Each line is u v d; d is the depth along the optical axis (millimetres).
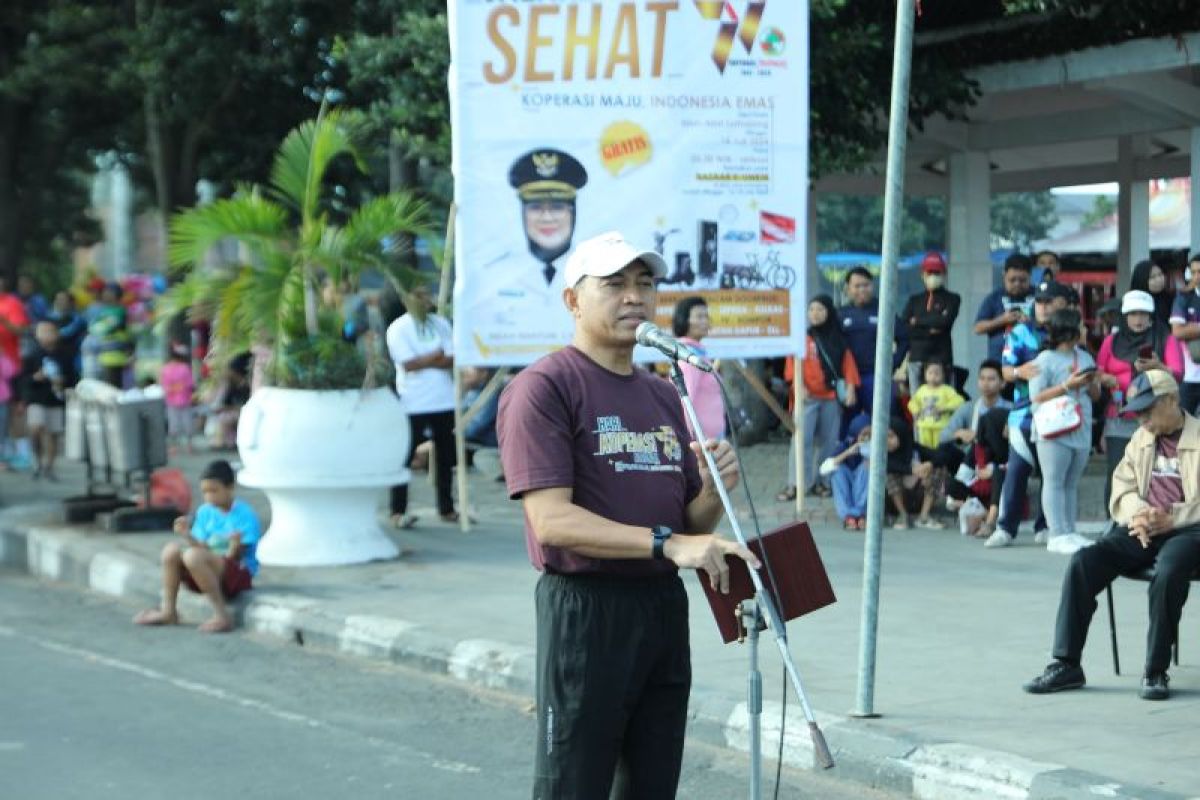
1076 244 34219
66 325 21438
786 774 8188
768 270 14906
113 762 8414
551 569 5211
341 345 13438
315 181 14055
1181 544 8844
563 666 5172
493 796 7793
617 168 14539
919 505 15156
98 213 52750
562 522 5059
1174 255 16531
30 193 37500
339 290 13953
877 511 8406
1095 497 16125
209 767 8312
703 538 5105
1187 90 18609
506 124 14406
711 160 14680
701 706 8859
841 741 8102
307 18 26672
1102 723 8281
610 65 14453
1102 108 21469
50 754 8570
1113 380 14188
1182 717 8414
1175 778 7270
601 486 5191
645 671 5238
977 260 22422
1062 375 13547
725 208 14758
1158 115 19438
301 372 13266
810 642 10320
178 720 9305
